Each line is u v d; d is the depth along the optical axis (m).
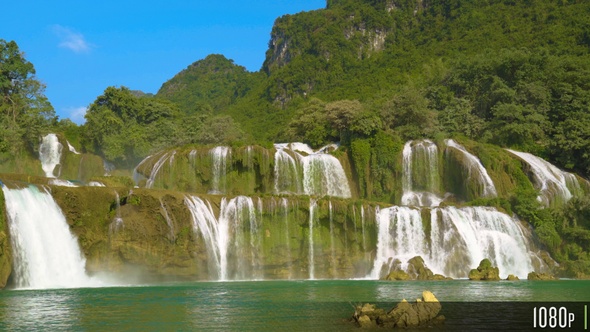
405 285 47.28
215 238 56.84
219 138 95.81
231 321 26.92
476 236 62.69
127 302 34.12
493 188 73.94
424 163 77.06
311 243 60.03
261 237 58.78
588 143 81.50
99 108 102.38
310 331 24.42
